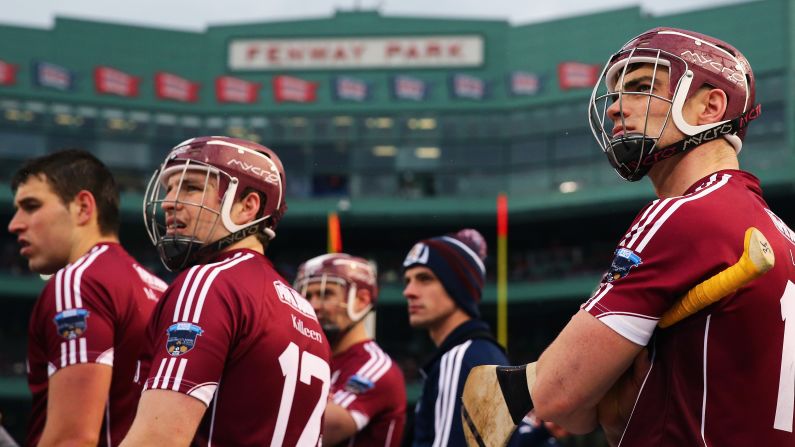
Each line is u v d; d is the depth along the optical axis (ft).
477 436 7.86
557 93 131.75
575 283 122.52
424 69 136.15
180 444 8.46
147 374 9.24
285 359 9.31
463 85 135.23
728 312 7.01
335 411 16.83
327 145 136.36
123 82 134.62
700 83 7.93
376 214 128.98
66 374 10.78
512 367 7.84
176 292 9.06
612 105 8.23
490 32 135.64
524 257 131.85
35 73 131.13
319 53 137.49
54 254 12.35
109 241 12.55
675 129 7.95
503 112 134.31
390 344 130.11
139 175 134.00
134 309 11.37
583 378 7.27
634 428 7.35
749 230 6.88
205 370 8.66
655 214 7.36
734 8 122.62
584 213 124.88
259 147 10.27
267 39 138.10
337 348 18.88
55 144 131.23
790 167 113.80
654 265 7.18
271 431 9.12
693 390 7.08
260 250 10.23
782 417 7.00
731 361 7.01
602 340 7.21
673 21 126.93
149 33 136.46
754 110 8.17
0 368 119.65
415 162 135.03
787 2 119.44
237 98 137.49
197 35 138.21
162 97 135.95
